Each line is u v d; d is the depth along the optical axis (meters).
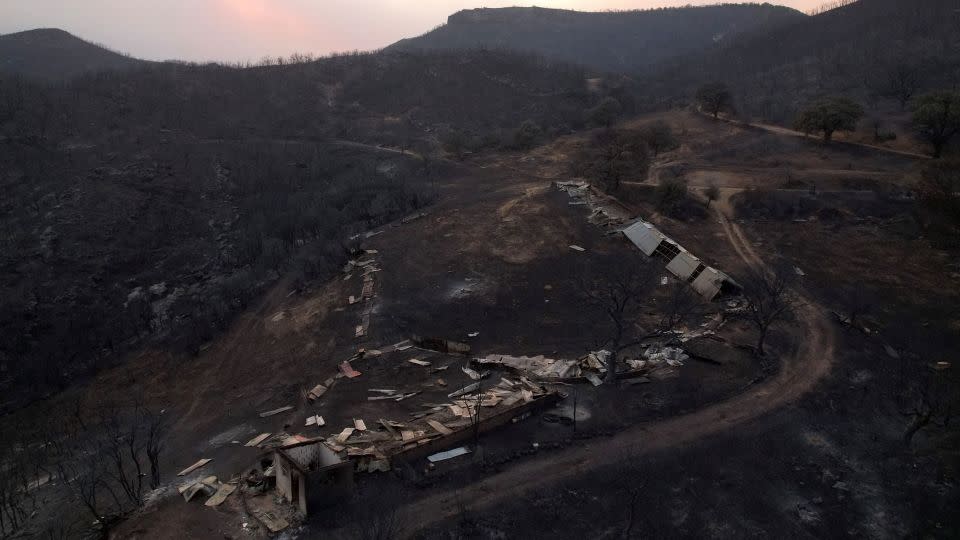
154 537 32.56
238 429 46.16
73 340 77.50
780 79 184.12
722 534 33.56
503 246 76.94
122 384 62.22
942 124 91.06
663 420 43.28
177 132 141.75
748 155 109.44
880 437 41.25
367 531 30.98
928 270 67.44
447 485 36.16
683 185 85.88
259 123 159.50
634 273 62.84
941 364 50.34
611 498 35.56
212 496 35.91
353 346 58.44
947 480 37.09
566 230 79.88
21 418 59.88
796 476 38.03
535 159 123.38
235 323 70.75
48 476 43.44
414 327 60.84
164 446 44.78
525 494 35.56
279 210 108.75
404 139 153.50
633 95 189.00
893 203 80.94
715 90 138.50
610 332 58.12
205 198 117.81
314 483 32.91
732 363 50.75
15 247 95.06
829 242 75.38
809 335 55.97
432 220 88.06
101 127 135.88
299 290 75.31
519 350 56.09
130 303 87.06
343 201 107.06
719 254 74.44
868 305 60.41
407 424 42.75
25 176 110.94
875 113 121.38
